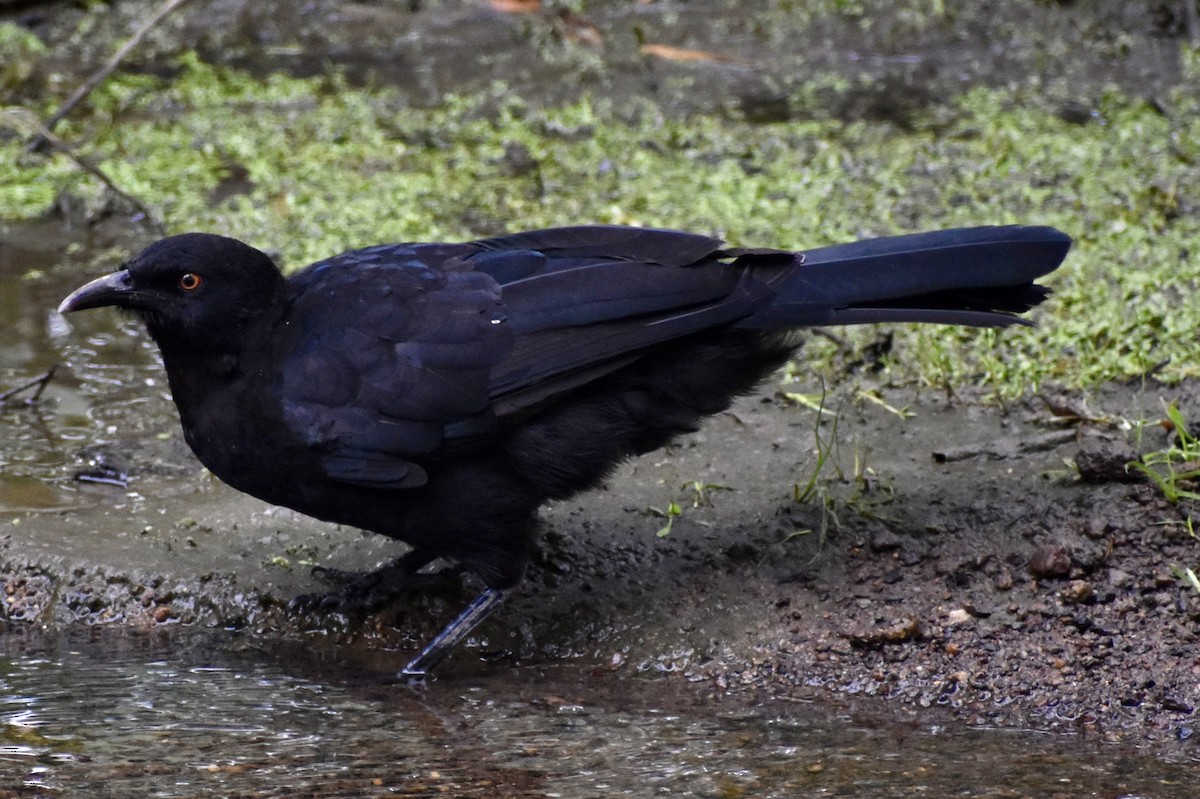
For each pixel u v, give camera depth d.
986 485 9.99
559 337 8.63
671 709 8.33
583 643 9.07
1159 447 10.27
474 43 20.55
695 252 8.95
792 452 10.77
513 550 8.97
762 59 19.97
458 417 8.58
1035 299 9.25
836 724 8.11
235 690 8.52
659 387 8.91
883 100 18.52
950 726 8.10
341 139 17.41
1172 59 19.41
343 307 8.76
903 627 8.69
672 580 9.41
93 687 8.52
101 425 11.43
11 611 9.49
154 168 16.50
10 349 12.53
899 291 9.01
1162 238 13.98
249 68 19.88
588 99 18.50
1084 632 8.66
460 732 7.96
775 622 9.00
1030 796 7.16
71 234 14.95
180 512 10.30
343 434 8.57
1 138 17.19
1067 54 19.72
